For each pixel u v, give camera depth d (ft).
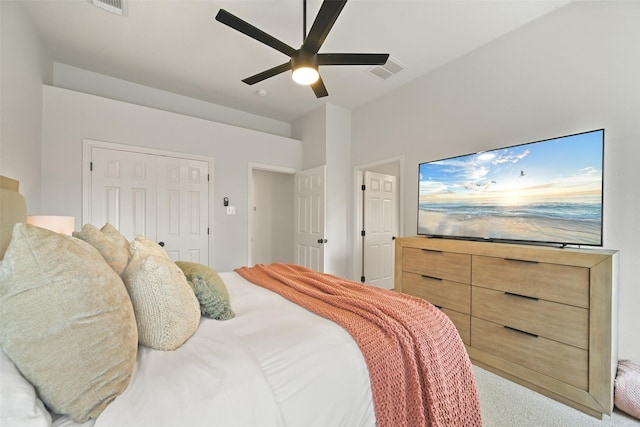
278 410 2.63
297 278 6.24
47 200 8.80
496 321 6.55
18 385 1.97
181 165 11.34
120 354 2.39
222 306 4.12
